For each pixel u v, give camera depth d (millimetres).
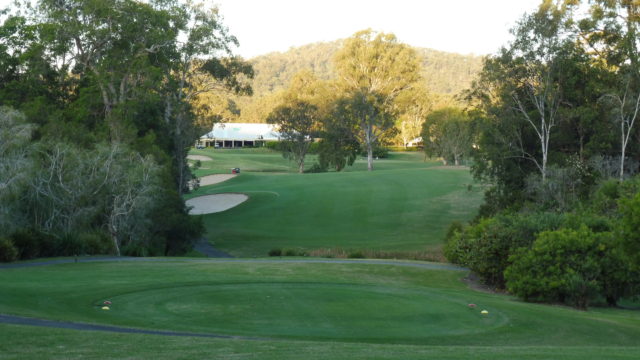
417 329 17078
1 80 59844
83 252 41000
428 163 128500
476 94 53812
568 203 45594
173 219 50281
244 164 126500
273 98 196250
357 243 56188
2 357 10188
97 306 18438
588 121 49344
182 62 65312
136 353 10867
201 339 12992
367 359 10703
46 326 14008
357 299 21547
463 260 35281
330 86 115938
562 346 14914
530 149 53938
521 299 27500
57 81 60250
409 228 62844
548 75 49531
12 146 40438
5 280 23094
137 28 58062
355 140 113688
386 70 109000
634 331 18828
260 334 15336
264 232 63062
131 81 57375
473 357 11133
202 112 71188
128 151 48281
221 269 30484
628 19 51688
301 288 23703
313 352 11555
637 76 50000
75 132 51156
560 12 49094
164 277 25922
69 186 44438
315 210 71688
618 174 49000
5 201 38938
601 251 26703
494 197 53312
